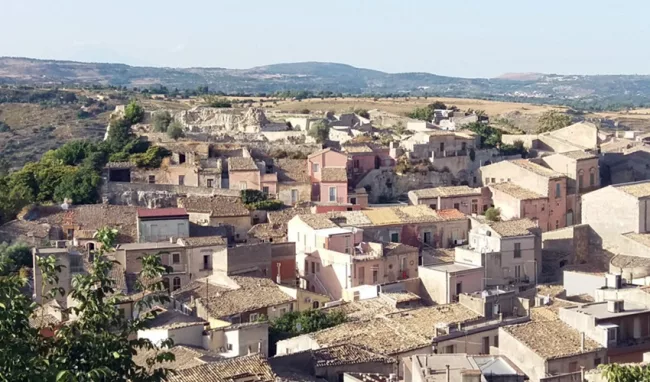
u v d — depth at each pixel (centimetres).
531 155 19162
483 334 9612
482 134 19562
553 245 14162
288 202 16375
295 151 18050
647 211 13962
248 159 16662
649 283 11038
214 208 14800
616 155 18650
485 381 6312
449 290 11588
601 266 13338
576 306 9725
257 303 11062
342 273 12725
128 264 12275
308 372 8250
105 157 17338
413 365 6925
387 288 11650
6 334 3834
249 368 7731
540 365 8462
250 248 12681
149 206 15850
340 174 16525
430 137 18025
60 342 4088
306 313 10456
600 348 8744
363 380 7688
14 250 12762
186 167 16575
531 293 11612
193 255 12744
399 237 14238
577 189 16662
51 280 4266
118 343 4091
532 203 15850
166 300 4522
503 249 12950
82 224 14475
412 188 17500
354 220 14175
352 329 9594
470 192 16012
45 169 16475
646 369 4825
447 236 14638
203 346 9425
